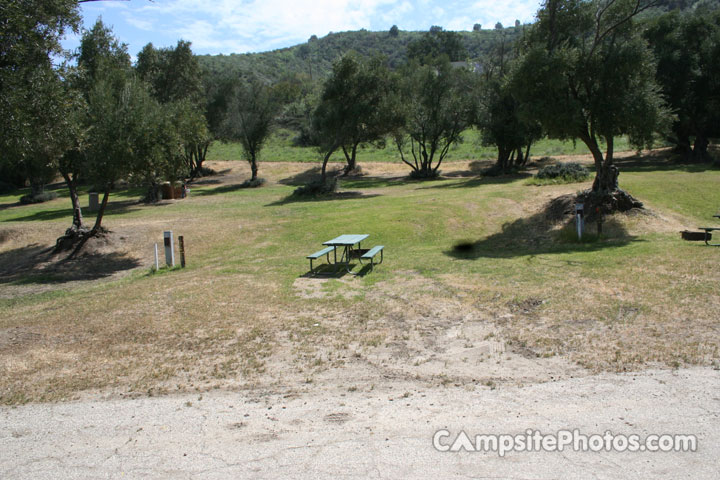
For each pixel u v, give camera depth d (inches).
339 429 153.9
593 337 229.8
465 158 1884.8
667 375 183.3
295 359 226.4
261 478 126.3
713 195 775.7
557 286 327.9
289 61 7062.0
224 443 147.7
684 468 123.3
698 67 1278.3
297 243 657.6
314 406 173.9
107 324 302.4
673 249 431.5
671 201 745.0
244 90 1536.7
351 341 247.4
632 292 297.4
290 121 2807.6
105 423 166.9
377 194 1149.7
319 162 1980.8
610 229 596.1
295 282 403.9
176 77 1396.4
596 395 169.8
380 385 192.1
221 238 717.9
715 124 1678.2
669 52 1275.8
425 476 124.1
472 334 248.2
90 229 724.7
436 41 4539.9
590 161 1529.3
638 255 416.5
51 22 429.7
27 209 1263.5
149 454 142.7
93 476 131.3
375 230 681.0
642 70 602.5
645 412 154.9
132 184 658.2
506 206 789.2
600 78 602.2
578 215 561.3
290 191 1348.4
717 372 183.2
